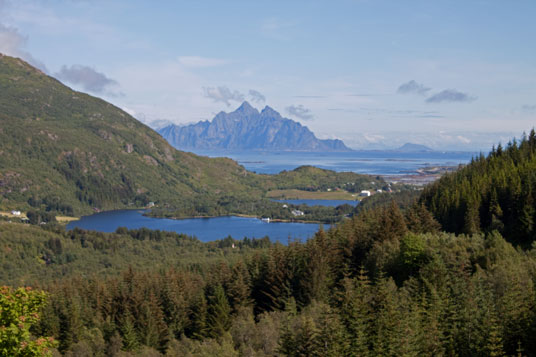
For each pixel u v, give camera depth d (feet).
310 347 226.79
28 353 122.62
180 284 425.69
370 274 353.92
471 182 569.23
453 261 296.92
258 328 307.99
